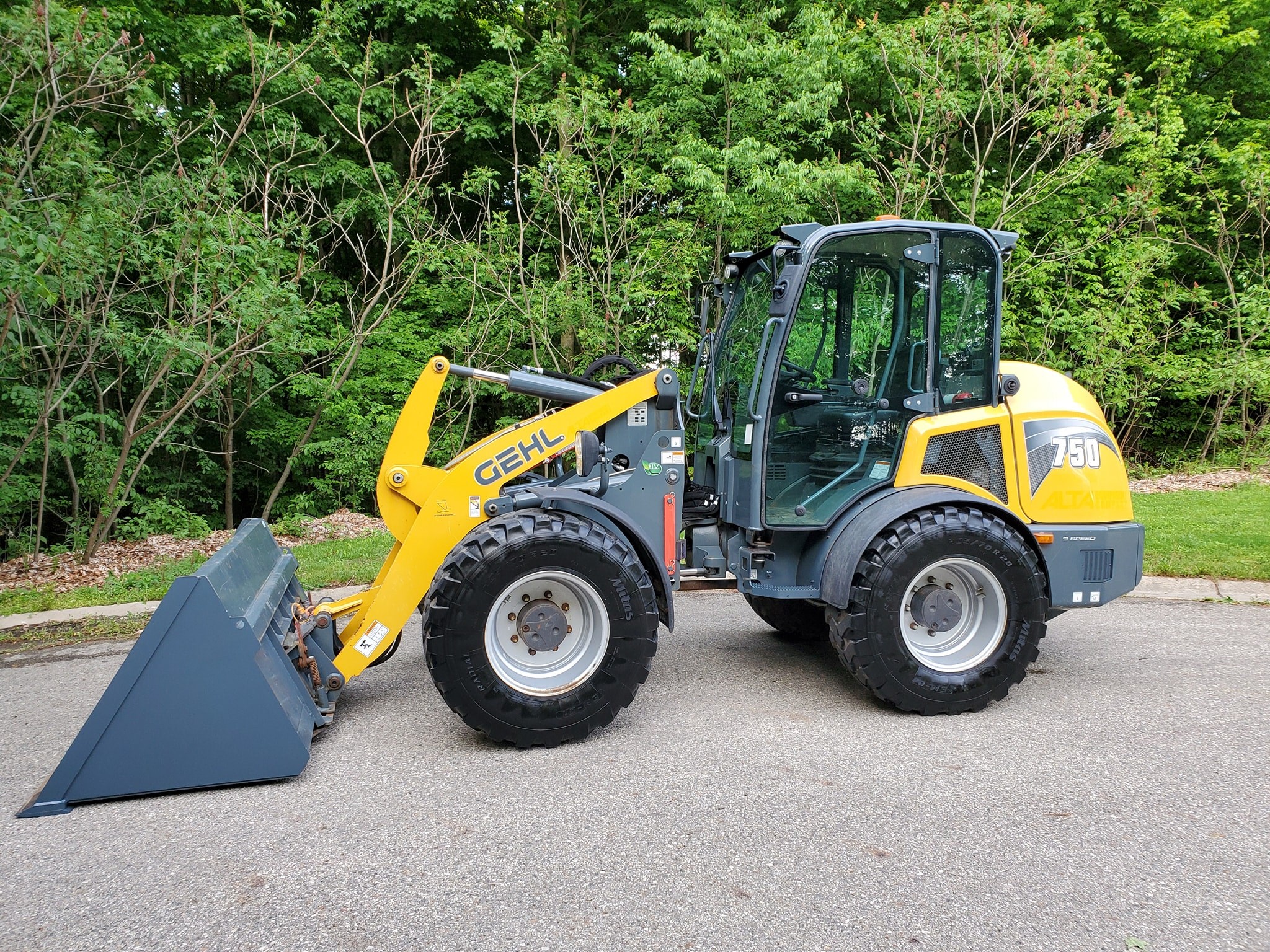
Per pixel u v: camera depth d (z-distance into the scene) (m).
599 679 3.38
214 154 8.32
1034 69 9.91
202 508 11.71
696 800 2.86
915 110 10.69
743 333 4.23
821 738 3.42
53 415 8.78
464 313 11.11
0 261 6.02
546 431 3.69
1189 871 2.38
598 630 3.42
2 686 4.40
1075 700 3.85
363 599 3.98
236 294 7.61
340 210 10.12
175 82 10.38
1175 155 12.03
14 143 7.49
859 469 3.92
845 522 3.83
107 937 2.13
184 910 2.25
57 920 2.22
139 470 8.25
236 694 3.02
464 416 11.77
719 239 9.82
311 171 10.72
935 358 3.95
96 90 7.80
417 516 3.73
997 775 3.03
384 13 11.21
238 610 3.15
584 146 9.69
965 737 3.42
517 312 9.92
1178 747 3.27
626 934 2.10
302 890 2.34
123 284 9.09
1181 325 12.60
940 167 11.33
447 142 12.10
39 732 3.72
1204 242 13.01
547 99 11.16
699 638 5.10
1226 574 6.32
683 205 10.26
